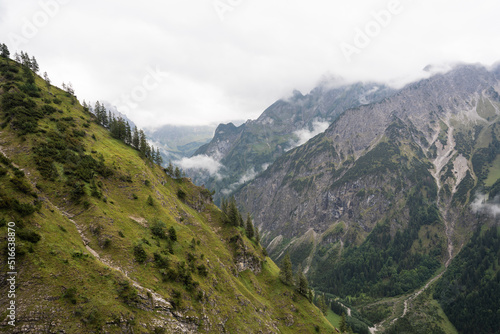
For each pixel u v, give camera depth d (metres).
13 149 88.56
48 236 62.16
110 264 70.50
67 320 51.38
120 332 55.88
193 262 93.38
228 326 85.19
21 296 49.94
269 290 134.12
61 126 114.19
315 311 132.50
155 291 70.94
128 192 106.62
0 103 105.06
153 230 93.88
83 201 84.56
